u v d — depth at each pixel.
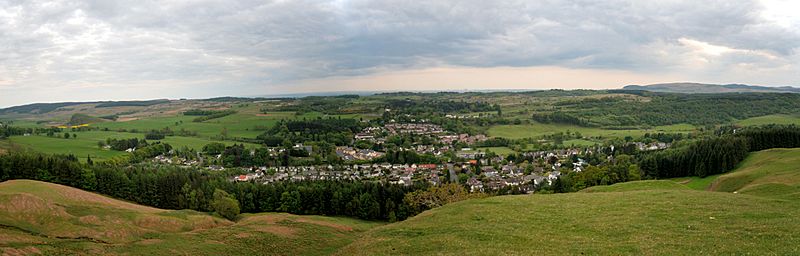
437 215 54.94
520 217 47.41
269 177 178.25
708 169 125.00
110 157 191.25
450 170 193.62
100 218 60.69
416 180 167.25
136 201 118.31
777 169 81.31
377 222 105.00
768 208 42.12
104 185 119.62
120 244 45.28
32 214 57.16
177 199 118.19
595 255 31.36
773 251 28.59
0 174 114.06
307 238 54.16
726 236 33.31
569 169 173.25
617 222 41.22
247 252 45.91
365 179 172.12
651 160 141.12
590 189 81.25
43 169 117.38
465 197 93.56
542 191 121.12
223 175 175.50
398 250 39.28
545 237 38.16
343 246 50.62
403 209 105.12
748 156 123.88
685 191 56.72
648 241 33.88
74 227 55.03
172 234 51.59
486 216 49.47
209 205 104.94
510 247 35.75
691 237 33.91
